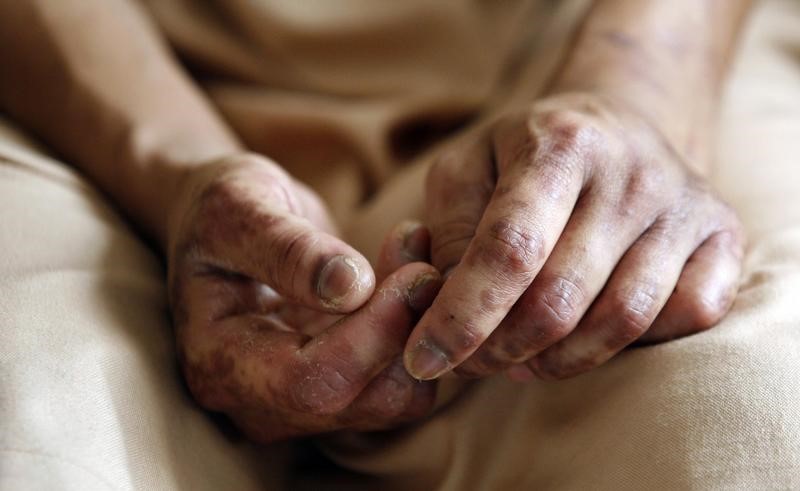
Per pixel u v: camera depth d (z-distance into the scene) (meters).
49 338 0.34
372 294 0.34
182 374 0.39
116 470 0.32
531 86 0.52
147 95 0.47
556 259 0.35
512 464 0.37
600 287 0.35
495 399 0.39
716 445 0.32
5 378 0.33
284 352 0.35
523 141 0.36
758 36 0.65
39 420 0.32
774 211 0.43
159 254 0.45
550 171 0.35
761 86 0.56
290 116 0.51
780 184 0.45
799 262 0.39
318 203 0.42
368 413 0.36
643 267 0.35
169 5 0.54
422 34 0.53
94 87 0.47
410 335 0.34
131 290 0.39
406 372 0.36
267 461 0.40
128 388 0.35
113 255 0.40
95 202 0.44
